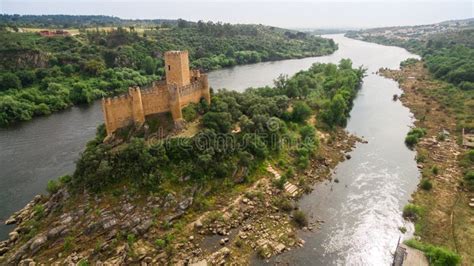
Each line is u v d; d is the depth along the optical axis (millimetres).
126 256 46750
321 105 106375
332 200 63281
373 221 56969
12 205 62875
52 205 57094
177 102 67312
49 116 124000
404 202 62500
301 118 92938
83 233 50250
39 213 56531
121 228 51188
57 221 52656
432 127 100188
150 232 51156
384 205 61562
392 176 72250
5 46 160250
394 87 158500
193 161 61406
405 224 56156
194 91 74438
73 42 195375
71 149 88812
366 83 168125
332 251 49938
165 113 69250
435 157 79625
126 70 172750
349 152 85000
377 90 152875
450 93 131250
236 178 63469
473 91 127562
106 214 52594
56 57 167125
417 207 58031
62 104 133625
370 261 48156
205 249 49188
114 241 49156
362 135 96875
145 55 195625
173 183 57938
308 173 71500
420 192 64938
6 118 114062
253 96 92312
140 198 55406
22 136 100812
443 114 110500
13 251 49438
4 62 154625
